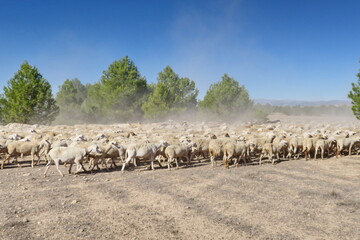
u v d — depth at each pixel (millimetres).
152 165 14570
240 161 16750
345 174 13602
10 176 12859
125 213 8758
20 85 39781
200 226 7930
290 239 7215
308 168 14898
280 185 11766
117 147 14562
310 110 91250
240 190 11117
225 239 7219
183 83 56406
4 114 40156
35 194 10383
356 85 28328
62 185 11594
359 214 8734
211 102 50312
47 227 7711
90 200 9883
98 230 7598
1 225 7734
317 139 17484
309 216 8602
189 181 12344
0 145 14742
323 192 10766
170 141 18359
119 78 50438
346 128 36000
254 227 7875
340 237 7312
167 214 8734
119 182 12180
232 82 51375
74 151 13078
